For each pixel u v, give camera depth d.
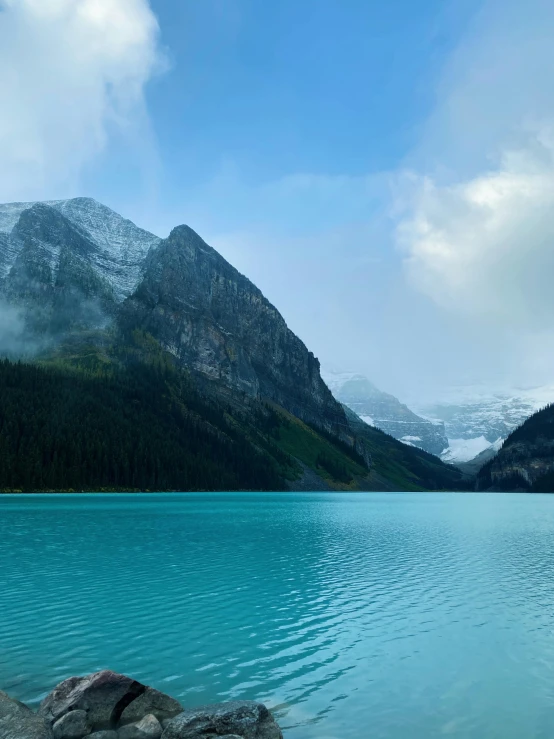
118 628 28.06
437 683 21.66
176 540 62.56
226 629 28.11
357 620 29.95
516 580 40.94
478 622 29.77
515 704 19.86
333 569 45.12
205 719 16.62
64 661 23.41
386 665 23.42
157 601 33.56
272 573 42.97
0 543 58.00
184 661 23.64
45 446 176.38
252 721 16.75
